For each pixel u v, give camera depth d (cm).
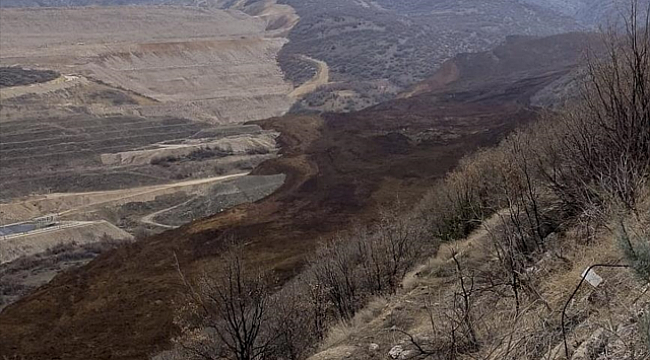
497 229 845
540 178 819
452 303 667
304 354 934
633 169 600
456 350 555
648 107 612
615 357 366
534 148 895
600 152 644
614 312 416
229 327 950
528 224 739
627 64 657
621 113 630
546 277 586
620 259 476
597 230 581
